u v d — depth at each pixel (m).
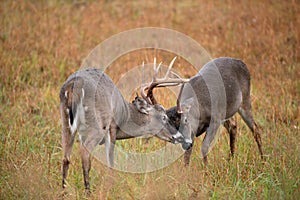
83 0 45.28
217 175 20.58
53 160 22.05
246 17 39.38
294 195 18.02
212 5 42.62
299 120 25.30
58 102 28.11
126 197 18.48
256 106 27.50
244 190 19.16
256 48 34.47
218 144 23.14
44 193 19.08
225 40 36.03
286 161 20.95
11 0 42.09
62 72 31.89
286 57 32.72
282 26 36.88
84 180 19.16
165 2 44.75
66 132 19.17
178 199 18.44
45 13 40.41
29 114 26.97
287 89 28.88
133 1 45.50
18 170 19.94
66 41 35.56
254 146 23.45
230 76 23.25
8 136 23.08
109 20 41.09
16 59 32.44
